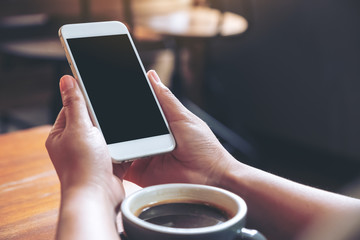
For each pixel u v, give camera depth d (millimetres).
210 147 637
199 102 3590
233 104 3375
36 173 765
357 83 2609
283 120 3084
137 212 465
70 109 542
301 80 2912
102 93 639
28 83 3242
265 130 3221
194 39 2115
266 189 589
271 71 3082
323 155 2869
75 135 514
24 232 583
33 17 2957
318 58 2783
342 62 2664
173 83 2441
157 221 458
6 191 696
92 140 519
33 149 872
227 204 470
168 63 2570
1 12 2877
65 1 3055
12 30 2865
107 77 651
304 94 2914
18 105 3234
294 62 2924
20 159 822
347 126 2715
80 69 640
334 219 497
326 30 2703
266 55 3084
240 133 3141
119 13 3131
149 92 661
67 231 425
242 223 429
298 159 2828
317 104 2852
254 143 3064
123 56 675
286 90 3018
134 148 616
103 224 444
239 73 3291
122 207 447
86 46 656
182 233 397
